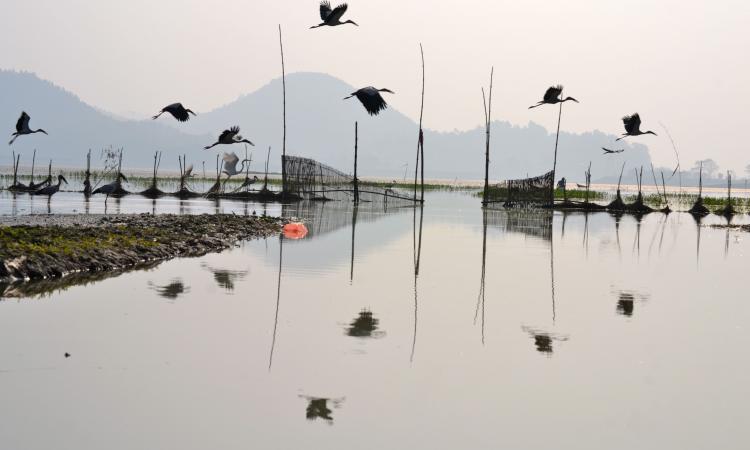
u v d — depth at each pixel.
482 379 12.15
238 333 14.51
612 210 68.94
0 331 14.10
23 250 20.58
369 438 9.65
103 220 34.50
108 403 10.58
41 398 10.70
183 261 23.97
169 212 46.62
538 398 11.34
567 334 15.40
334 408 10.64
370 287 20.05
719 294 20.86
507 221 49.09
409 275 22.45
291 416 10.29
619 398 11.47
